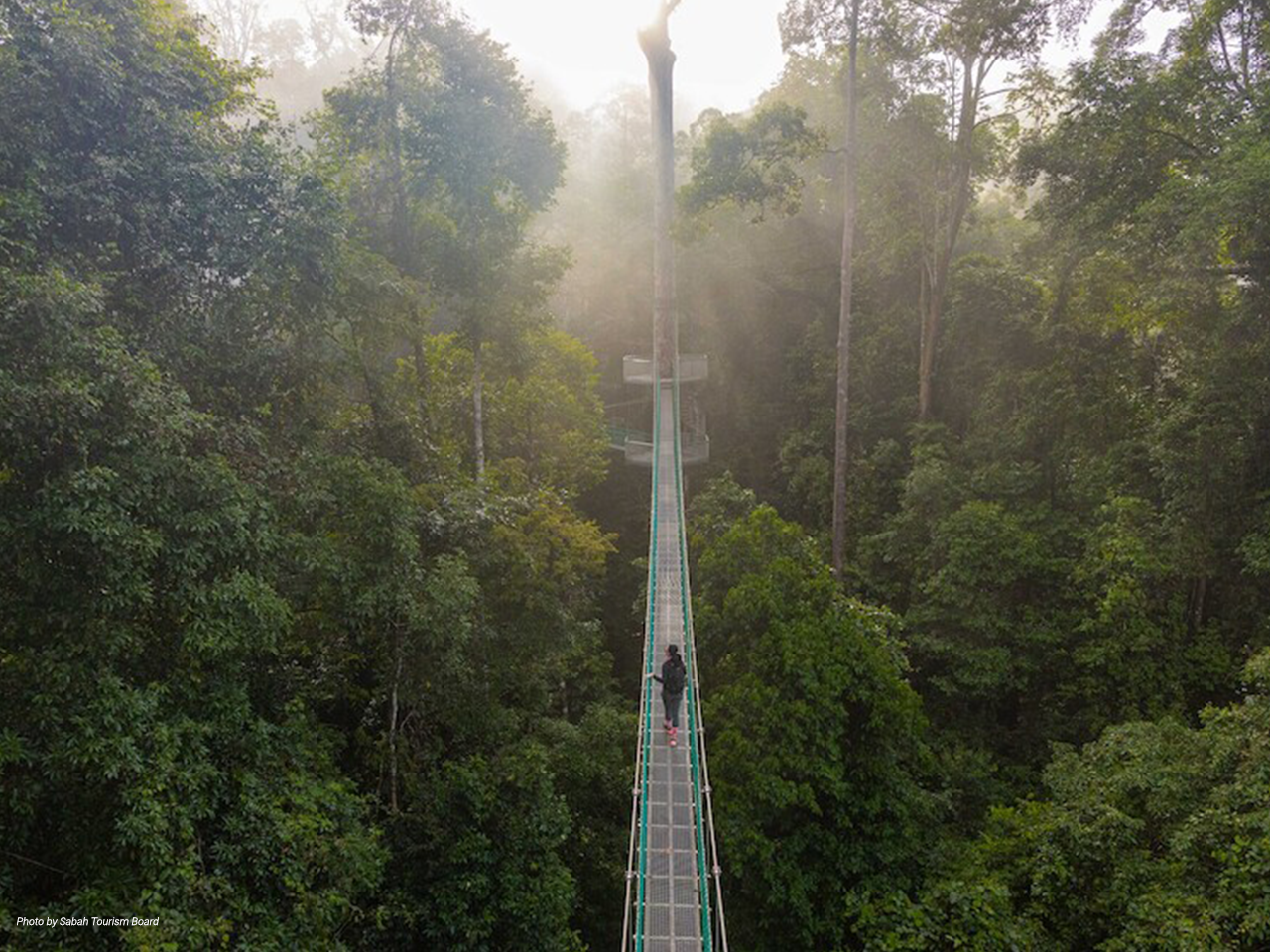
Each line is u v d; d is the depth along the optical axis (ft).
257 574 29.43
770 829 43.16
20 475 24.12
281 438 39.99
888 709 43.65
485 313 63.26
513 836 35.37
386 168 62.03
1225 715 34.81
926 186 78.54
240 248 34.17
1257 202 43.45
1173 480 53.11
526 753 38.50
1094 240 62.80
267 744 28.37
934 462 70.54
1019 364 74.23
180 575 26.03
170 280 33.65
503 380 75.66
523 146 62.69
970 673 58.29
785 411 103.60
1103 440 65.92
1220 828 29.43
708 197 72.95
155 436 25.31
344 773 40.04
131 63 31.71
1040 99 69.62
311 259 37.29
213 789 25.04
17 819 21.63
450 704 42.06
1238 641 53.62
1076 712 57.67
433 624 36.83
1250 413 50.06
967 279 75.46
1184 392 59.41
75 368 23.82
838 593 54.70
